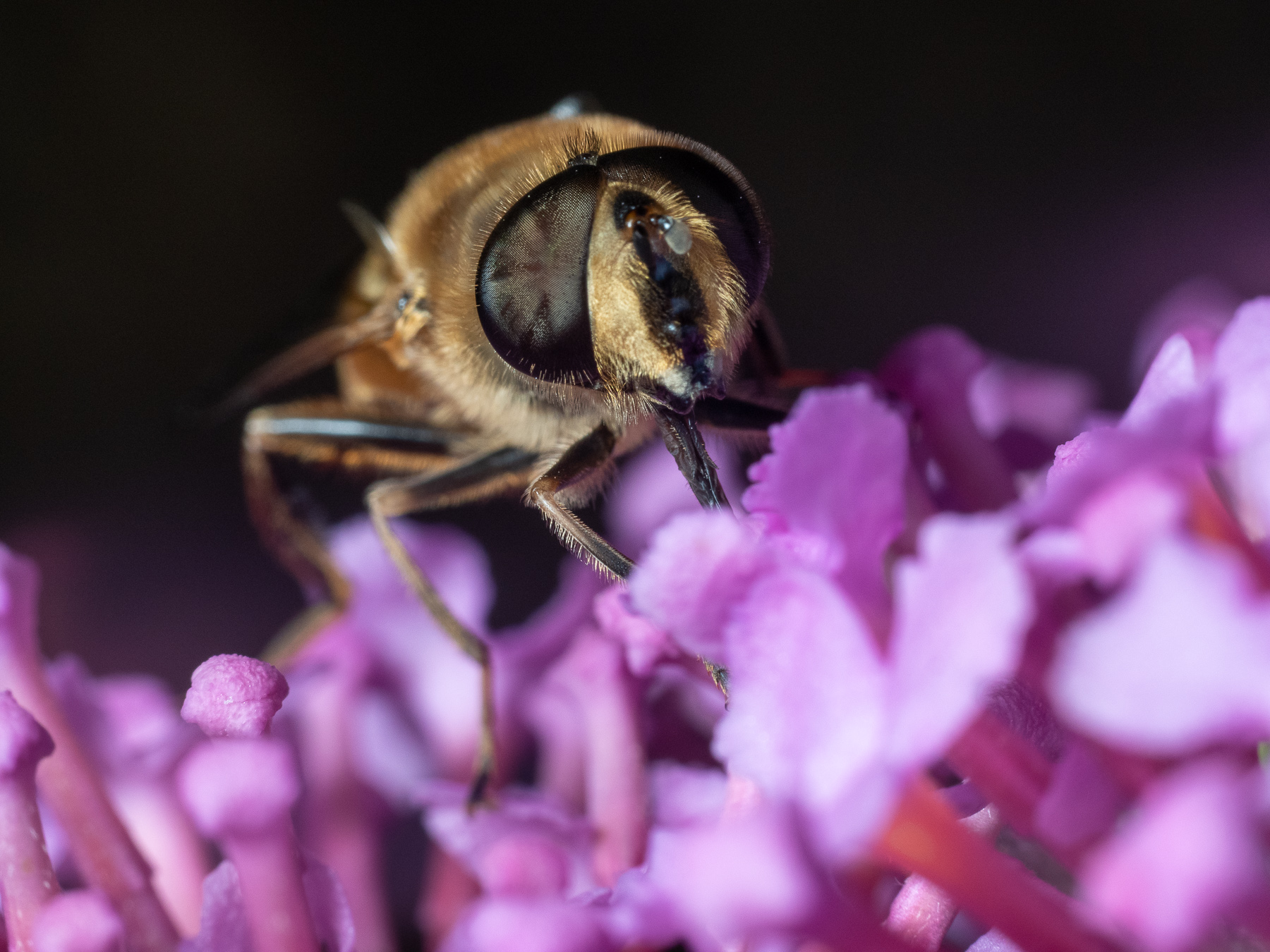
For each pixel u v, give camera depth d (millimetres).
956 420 49
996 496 49
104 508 78
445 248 55
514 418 54
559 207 50
